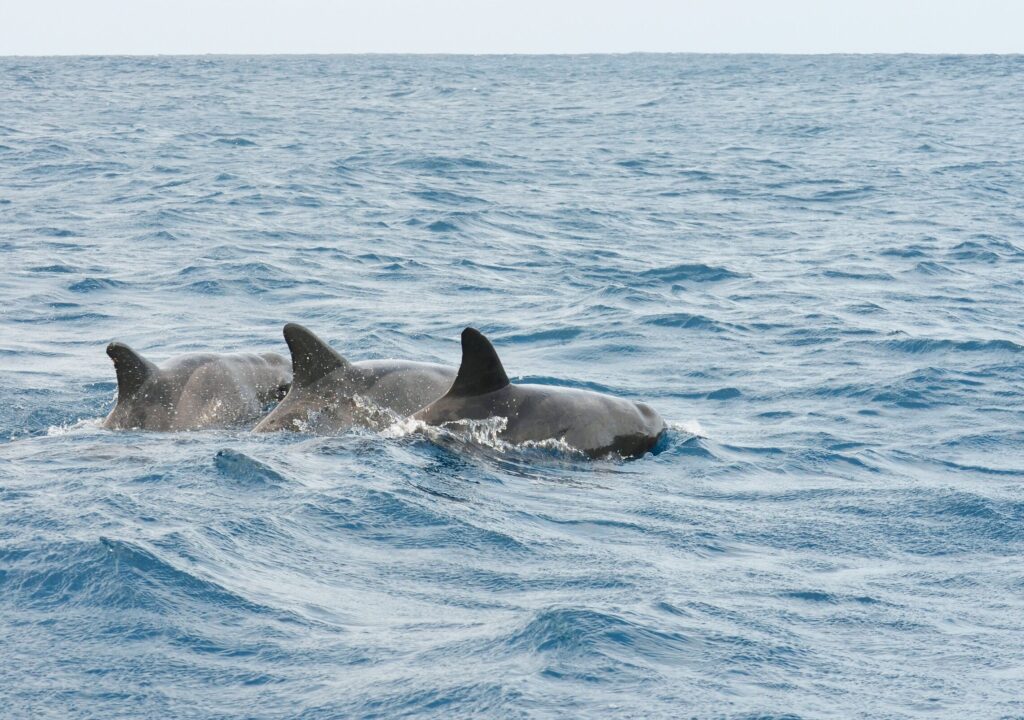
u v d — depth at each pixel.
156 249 48.16
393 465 19.77
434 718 10.98
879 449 23.61
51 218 56.00
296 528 16.45
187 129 115.25
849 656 12.98
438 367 23.33
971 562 16.77
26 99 161.00
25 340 32.06
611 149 105.19
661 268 47.62
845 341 34.28
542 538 16.88
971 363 31.31
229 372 23.67
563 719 11.02
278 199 65.25
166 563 14.39
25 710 10.98
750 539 17.55
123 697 11.30
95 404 25.38
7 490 17.80
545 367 30.86
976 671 12.66
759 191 76.75
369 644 12.62
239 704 11.27
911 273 47.03
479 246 52.97
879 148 107.06
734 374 30.44
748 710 11.41
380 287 42.38
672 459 22.00
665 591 14.76
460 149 100.56
